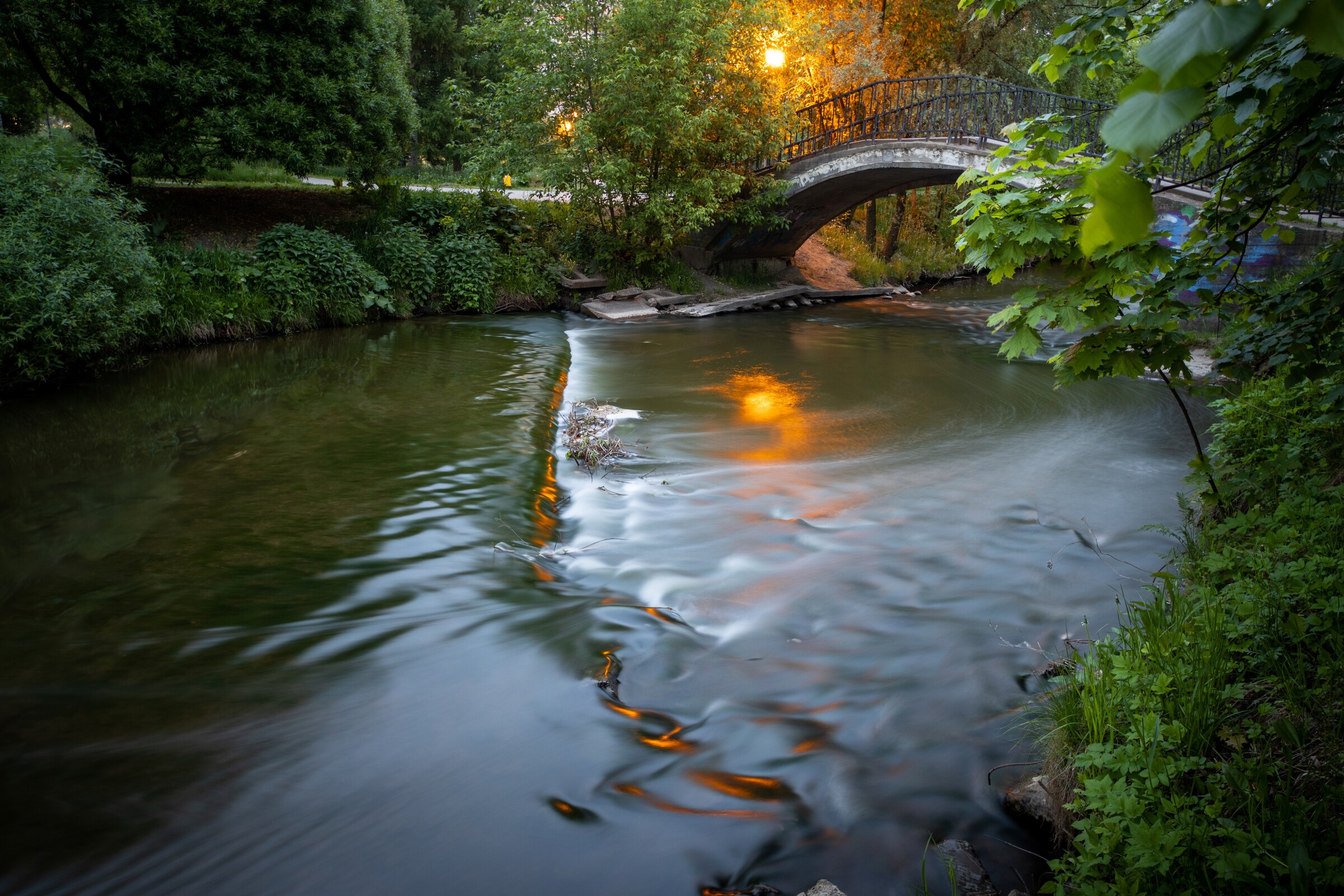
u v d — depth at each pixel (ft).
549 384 37.96
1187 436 31.65
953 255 99.55
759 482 25.99
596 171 60.75
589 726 13.08
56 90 48.55
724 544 21.07
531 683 14.24
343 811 10.91
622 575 19.21
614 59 60.70
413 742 12.49
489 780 11.67
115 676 13.97
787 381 41.50
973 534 21.79
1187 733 10.18
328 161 57.21
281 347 45.03
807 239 81.05
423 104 130.00
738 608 17.63
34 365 33.32
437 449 27.32
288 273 49.37
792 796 11.60
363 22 56.80
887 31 81.10
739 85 65.36
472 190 83.61
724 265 76.02
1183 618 13.07
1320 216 39.34
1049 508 23.71
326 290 51.26
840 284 84.64
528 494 23.75
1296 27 2.86
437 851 10.26
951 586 18.75
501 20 63.57
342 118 53.47
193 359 41.45
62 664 14.33
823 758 12.51
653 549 20.79
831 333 57.77
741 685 14.60
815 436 31.42
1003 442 30.83
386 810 10.97
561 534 21.91
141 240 41.19
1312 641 11.60
